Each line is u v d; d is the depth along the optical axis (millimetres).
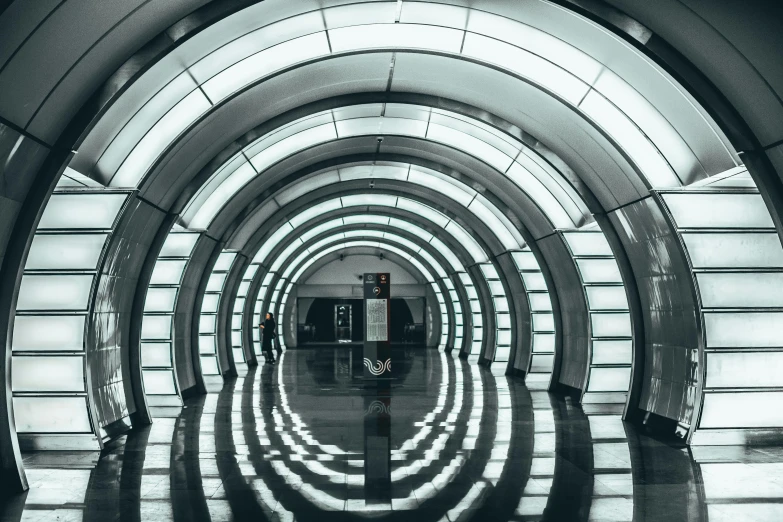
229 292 26453
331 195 27766
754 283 12234
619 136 11852
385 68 13297
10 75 7105
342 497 8211
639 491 8469
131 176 12094
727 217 12203
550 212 18500
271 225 26156
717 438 11773
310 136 17719
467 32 11250
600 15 8719
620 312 18031
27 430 11352
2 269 9008
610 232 15109
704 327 12180
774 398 12055
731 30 7758
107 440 12297
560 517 7367
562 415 15195
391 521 7238
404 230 38781
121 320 14195
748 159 8914
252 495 8312
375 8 10609
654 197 12164
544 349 24906
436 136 18328
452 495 8281
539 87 12031
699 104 9047
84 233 11852
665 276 13727
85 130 8914
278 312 46156
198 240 18609
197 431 13125
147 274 14867
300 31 10898
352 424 13875
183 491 8531
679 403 13156
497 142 17094
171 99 11078
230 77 11539
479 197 23938
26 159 8539
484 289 32812
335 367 30312
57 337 11641
